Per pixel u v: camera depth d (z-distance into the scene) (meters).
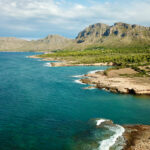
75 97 68.81
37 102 62.00
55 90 78.44
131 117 50.06
